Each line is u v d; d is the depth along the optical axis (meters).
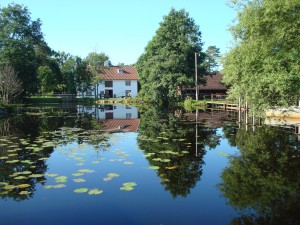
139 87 75.19
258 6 13.69
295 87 14.24
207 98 52.44
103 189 8.58
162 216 6.95
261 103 17.00
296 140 15.42
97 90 68.12
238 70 16.78
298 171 10.34
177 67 43.09
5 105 31.83
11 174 9.84
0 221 6.72
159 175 9.85
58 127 21.41
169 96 43.47
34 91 47.81
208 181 9.34
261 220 6.74
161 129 20.14
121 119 27.20
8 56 43.56
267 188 8.77
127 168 10.59
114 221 6.71
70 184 8.95
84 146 14.21
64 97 59.25
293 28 12.01
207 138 16.42
